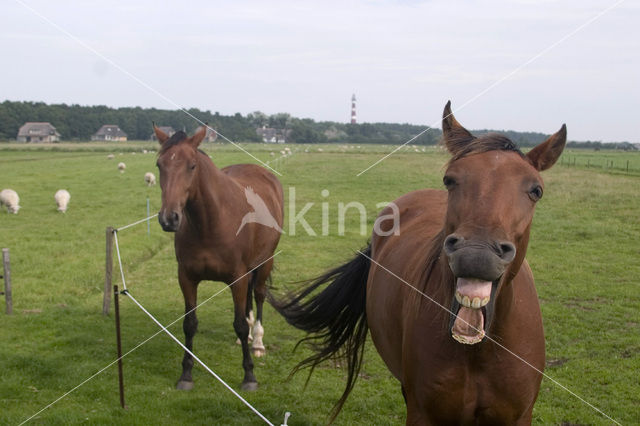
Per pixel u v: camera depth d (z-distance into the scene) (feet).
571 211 56.18
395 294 10.15
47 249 39.34
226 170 24.20
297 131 263.49
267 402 16.53
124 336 22.40
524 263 9.80
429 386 8.46
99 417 15.14
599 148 255.50
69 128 297.12
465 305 6.45
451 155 8.31
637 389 16.94
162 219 16.02
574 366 18.94
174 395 16.90
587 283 30.53
